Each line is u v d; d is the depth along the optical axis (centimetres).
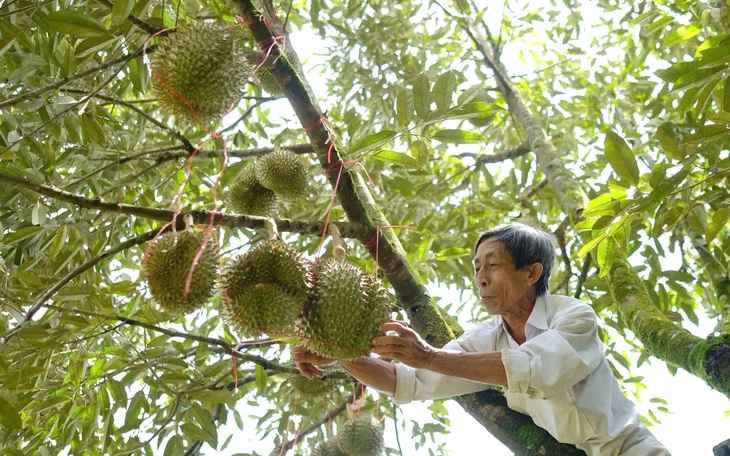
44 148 381
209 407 383
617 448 275
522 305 297
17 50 349
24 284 348
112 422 379
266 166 381
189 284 229
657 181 315
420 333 329
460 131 312
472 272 582
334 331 251
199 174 489
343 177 312
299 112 300
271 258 261
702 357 282
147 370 391
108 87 422
